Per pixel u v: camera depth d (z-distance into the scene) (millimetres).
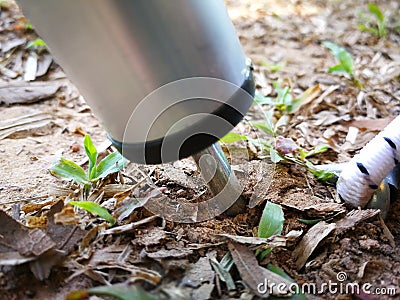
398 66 1498
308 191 913
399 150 798
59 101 1308
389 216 872
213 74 646
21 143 1094
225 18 671
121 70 627
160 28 605
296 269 764
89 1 585
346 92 1357
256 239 768
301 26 1815
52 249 707
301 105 1266
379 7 1966
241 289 707
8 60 1469
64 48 633
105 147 1055
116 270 711
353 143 1124
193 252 753
